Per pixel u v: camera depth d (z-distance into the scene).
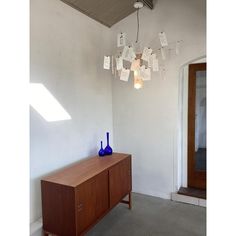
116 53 3.77
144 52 3.01
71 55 2.98
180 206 3.29
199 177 3.62
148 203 3.39
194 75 3.56
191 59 3.25
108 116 3.84
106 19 3.55
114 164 2.78
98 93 3.56
